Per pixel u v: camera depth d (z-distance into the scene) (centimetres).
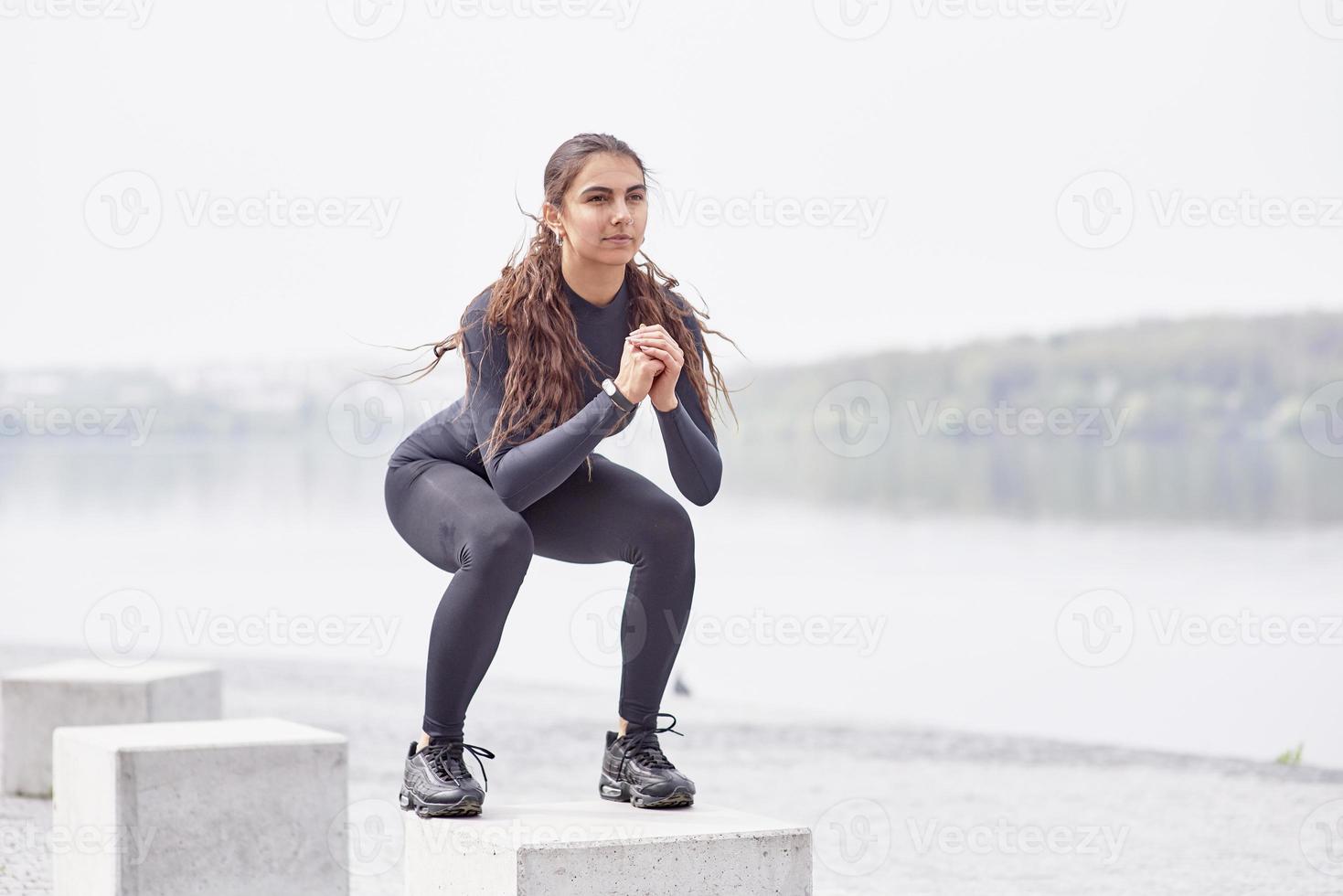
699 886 214
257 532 2355
